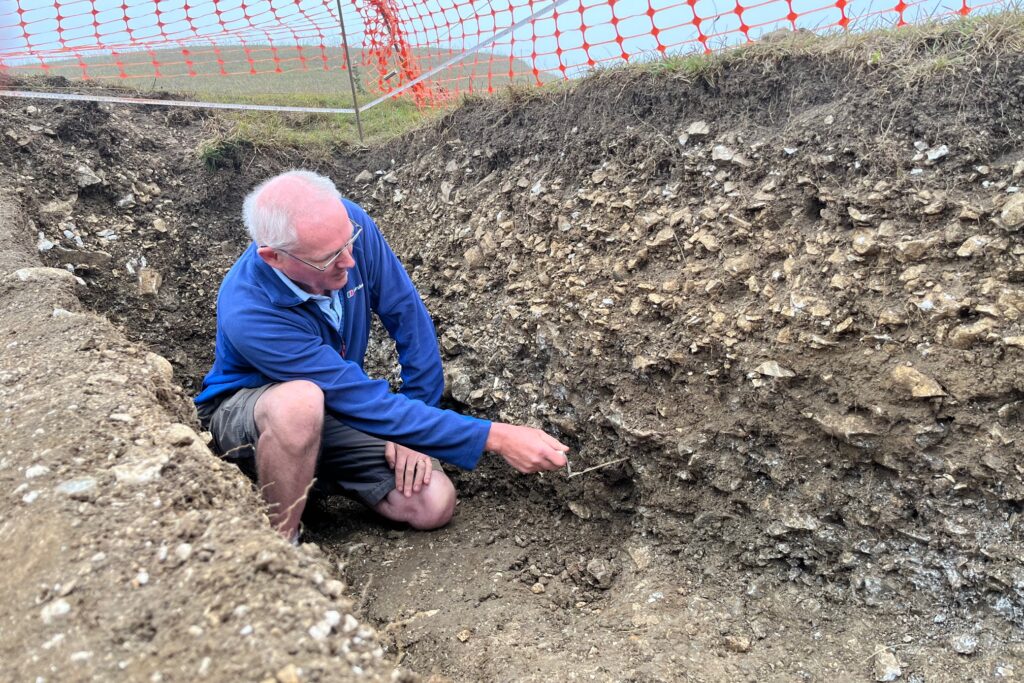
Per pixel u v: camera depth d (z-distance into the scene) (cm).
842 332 201
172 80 524
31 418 179
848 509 195
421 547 230
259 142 369
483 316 287
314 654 119
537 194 294
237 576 131
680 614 196
